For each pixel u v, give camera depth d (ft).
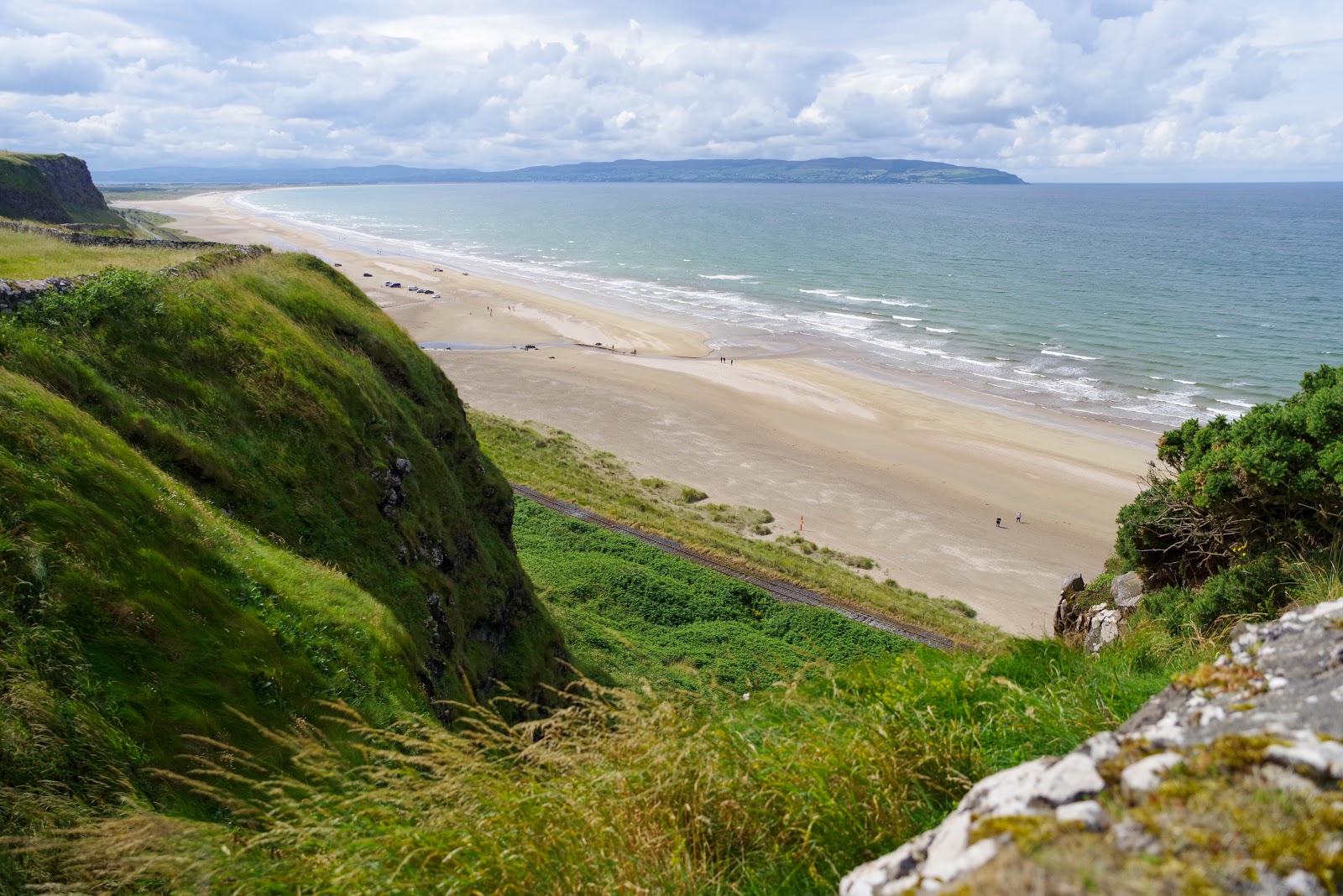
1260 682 9.59
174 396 57.77
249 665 37.17
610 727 20.25
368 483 66.08
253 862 17.16
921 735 16.80
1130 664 25.49
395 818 16.19
